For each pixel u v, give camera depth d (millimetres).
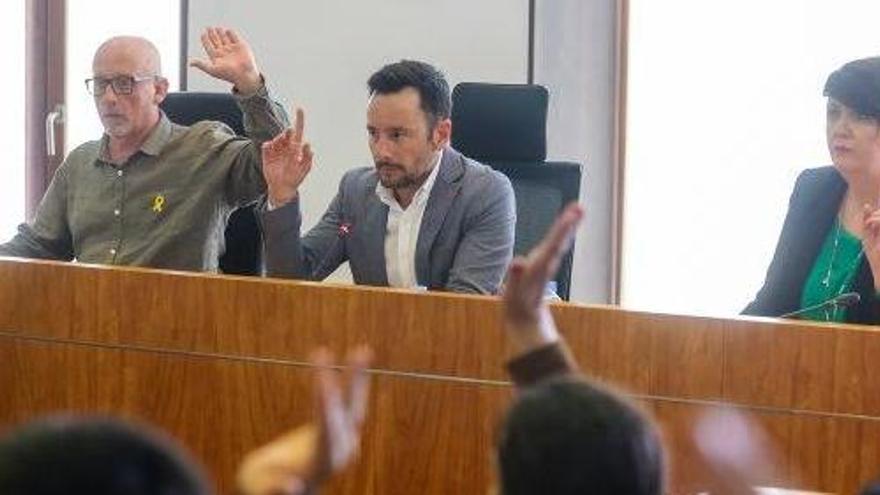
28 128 6703
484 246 3918
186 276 3064
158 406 3105
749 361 2758
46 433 1052
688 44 6039
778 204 6000
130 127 4160
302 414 3004
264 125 4062
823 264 3555
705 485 2168
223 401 3057
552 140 6125
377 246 4008
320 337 2980
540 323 1762
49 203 4367
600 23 6070
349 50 6152
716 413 2775
